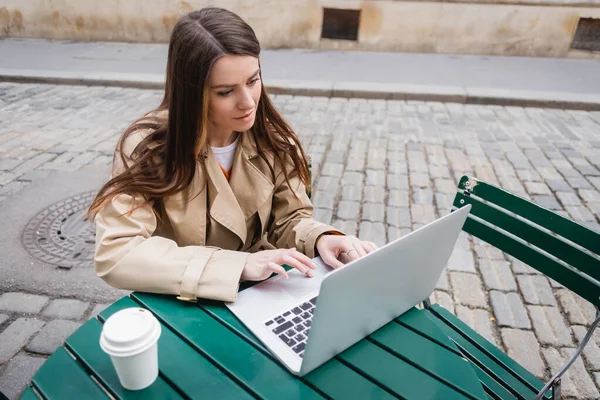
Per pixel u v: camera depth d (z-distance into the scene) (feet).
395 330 4.08
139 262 4.18
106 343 3.07
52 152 14.03
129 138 4.75
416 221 11.14
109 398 3.34
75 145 14.60
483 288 8.88
